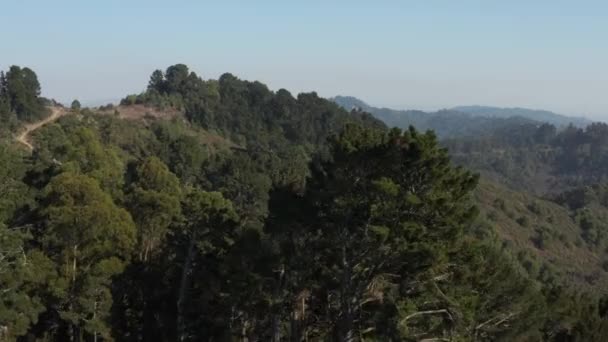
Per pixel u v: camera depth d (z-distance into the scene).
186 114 162.25
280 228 31.52
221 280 37.28
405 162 27.59
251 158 92.31
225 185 76.69
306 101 189.88
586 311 35.75
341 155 28.38
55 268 35.12
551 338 35.81
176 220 40.75
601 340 33.53
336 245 29.95
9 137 98.25
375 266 29.23
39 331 39.69
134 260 40.50
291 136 175.50
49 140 82.25
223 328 38.03
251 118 172.75
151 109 157.75
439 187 27.78
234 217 38.62
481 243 29.80
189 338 38.97
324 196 29.17
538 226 141.25
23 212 40.00
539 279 96.62
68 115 124.88
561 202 187.00
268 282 33.91
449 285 28.58
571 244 141.00
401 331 26.19
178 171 90.69
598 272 128.00
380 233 26.33
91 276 35.19
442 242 27.47
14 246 32.97
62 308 36.22
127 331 40.12
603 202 185.88
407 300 26.91
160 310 40.56
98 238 36.03
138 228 43.62
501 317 31.06
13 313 32.03
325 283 30.95
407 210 27.77
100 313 36.16
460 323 27.58
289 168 88.56
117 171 53.31
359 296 30.08
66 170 43.34
